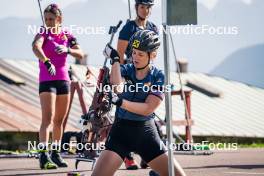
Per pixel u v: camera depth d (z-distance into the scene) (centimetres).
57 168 2008
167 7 1127
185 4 1124
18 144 4509
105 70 1825
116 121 1238
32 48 1906
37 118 4922
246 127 6638
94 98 1869
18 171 1942
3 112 4850
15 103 5181
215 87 7538
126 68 1255
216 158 2584
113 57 1247
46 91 1942
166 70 1138
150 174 1388
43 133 1948
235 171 1988
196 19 1120
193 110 6662
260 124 6881
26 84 5769
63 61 1966
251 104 7419
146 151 1238
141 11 1805
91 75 2288
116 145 1221
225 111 6944
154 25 1845
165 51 1140
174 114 6219
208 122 6438
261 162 2366
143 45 1226
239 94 7631
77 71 6009
